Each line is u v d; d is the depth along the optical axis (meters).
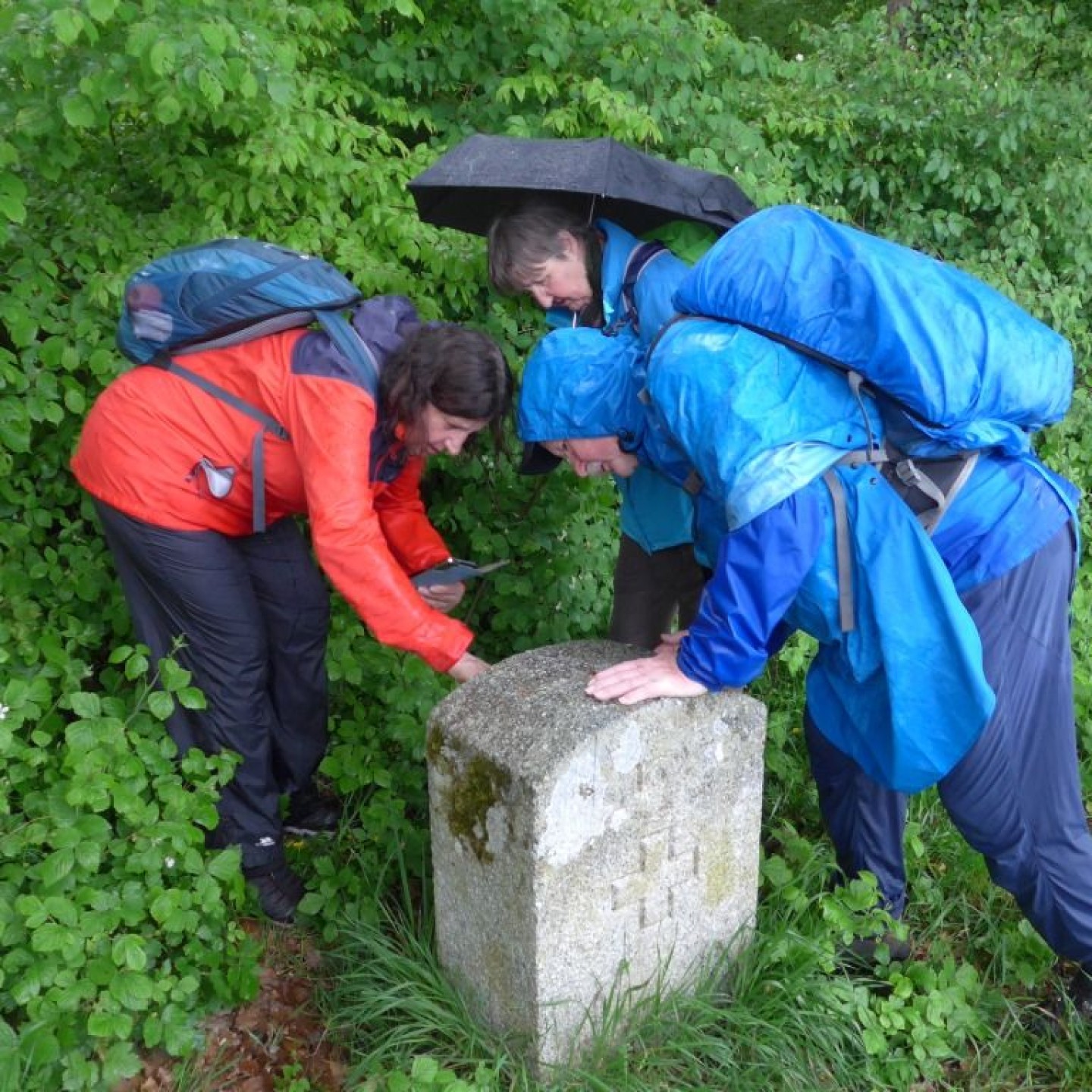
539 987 2.29
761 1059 2.49
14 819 2.48
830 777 2.75
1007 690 2.27
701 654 2.21
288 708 2.92
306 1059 2.53
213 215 3.04
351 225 3.31
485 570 2.67
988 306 2.12
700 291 2.14
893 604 2.11
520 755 2.20
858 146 4.62
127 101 2.77
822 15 6.92
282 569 2.74
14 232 2.85
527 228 2.62
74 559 3.03
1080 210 4.61
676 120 3.74
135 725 2.66
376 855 2.99
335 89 3.47
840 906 2.65
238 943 2.70
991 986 2.83
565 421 2.40
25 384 2.75
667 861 2.42
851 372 2.09
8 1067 2.17
